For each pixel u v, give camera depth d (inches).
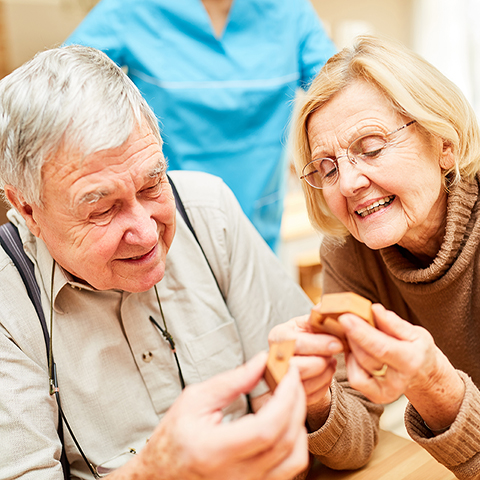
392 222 37.3
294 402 22.6
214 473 22.4
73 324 39.7
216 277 46.8
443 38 174.7
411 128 35.8
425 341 26.7
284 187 78.0
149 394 42.5
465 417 30.4
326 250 48.9
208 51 68.2
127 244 34.4
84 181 31.0
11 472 34.3
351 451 37.1
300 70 75.5
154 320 42.5
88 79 31.6
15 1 89.2
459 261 38.4
